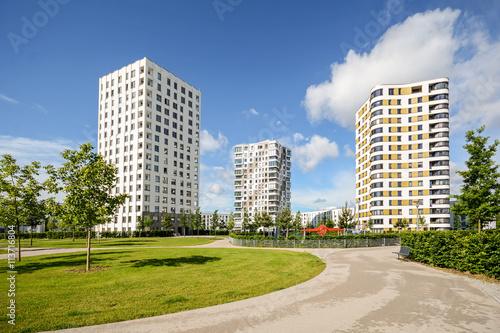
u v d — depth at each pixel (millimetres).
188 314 7176
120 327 6277
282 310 7543
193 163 90188
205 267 14969
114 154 77938
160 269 14266
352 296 9023
